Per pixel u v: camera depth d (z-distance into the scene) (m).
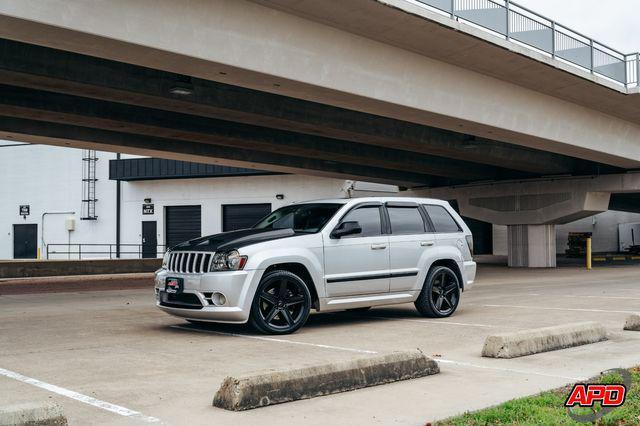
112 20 13.28
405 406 5.57
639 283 22.06
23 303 15.67
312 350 8.33
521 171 37.22
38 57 15.49
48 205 50.41
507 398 5.83
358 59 18.34
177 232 47.50
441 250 11.77
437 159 33.50
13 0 12.00
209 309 9.38
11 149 51.50
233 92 19.53
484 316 12.00
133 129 22.73
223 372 6.95
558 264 40.41
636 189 33.19
